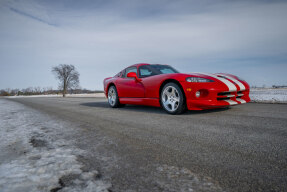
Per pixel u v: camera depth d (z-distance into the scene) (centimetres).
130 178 77
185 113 284
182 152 109
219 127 175
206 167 86
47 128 191
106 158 101
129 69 411
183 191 65
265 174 77
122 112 320
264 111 272
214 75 285
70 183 73
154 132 163
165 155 104
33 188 69
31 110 391
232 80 284
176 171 83
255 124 182
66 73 3947
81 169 86
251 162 91
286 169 82
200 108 264
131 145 126
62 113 324
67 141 139
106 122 221
